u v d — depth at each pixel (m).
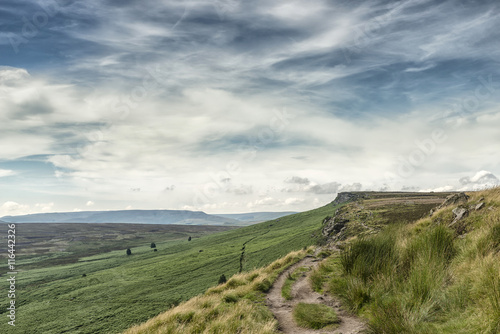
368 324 6.78
